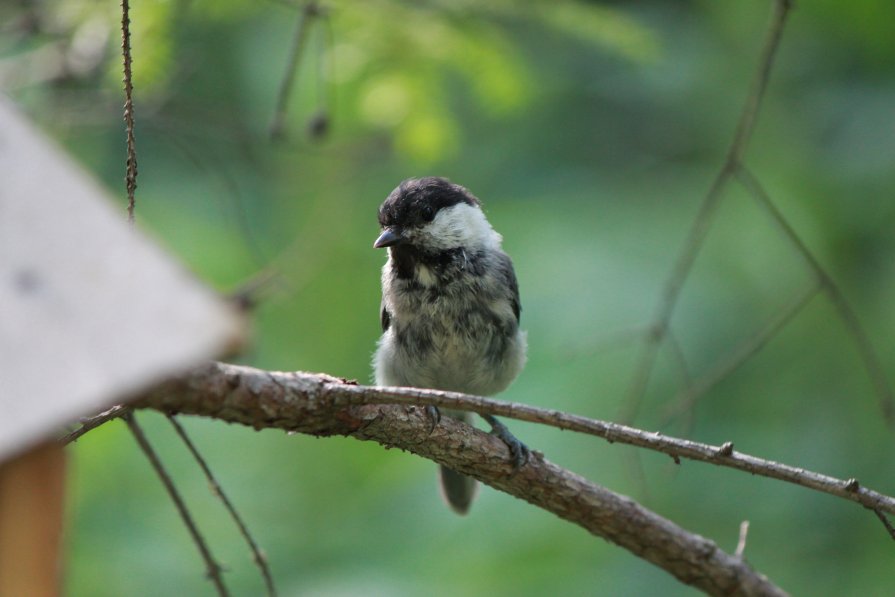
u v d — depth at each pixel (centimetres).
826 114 1140
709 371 989
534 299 1042
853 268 1069
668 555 652
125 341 339
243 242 1049
